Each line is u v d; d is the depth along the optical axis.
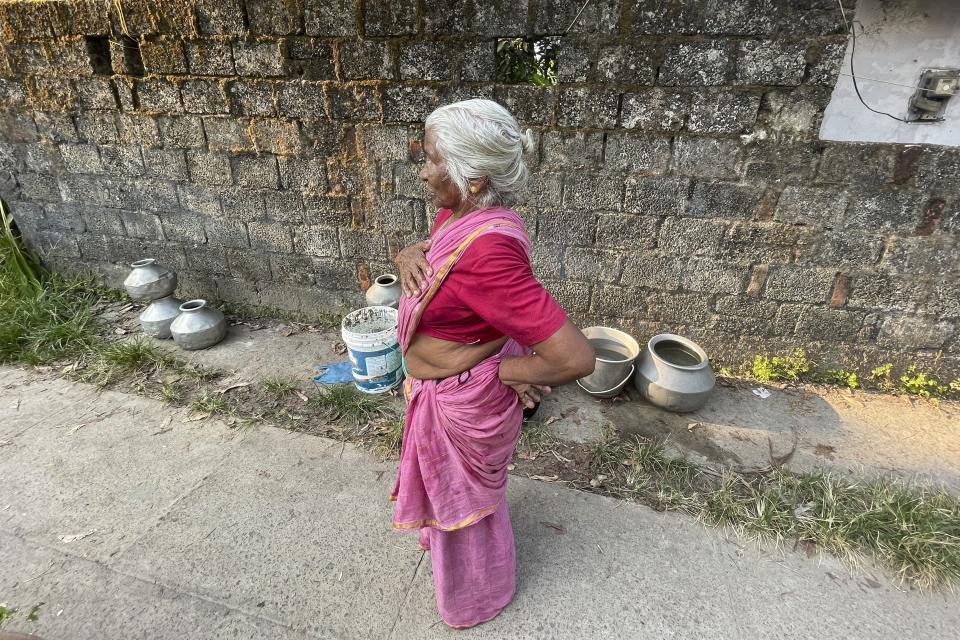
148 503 2.15
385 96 2.75
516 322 1.08
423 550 1.94
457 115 1.10
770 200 2.52
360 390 2.86
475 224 1.12
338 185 3.08
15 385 2.93
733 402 2.75
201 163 3.24
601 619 1.70
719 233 2.65
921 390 2.76
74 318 3.48
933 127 2.30
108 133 3.32
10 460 2.38
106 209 3.64
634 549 1.94
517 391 1.33
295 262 3.43
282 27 2.73
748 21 2.22
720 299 2.81
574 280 2.96
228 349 3.29
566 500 2.16
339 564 1.89
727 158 2.48
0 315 3.42
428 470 1.40
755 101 2.35
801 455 2.39
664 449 2.44
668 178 2.58
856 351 2.78
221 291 3.71
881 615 1.71
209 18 2.80
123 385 2.92
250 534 2.01
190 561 1.90
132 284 3.28
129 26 2.93
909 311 2.61
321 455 2.42
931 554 1.86
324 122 2.91
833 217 2.49
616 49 2.39
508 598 1.72
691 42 2.30
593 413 2.68
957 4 2.09
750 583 1.82
